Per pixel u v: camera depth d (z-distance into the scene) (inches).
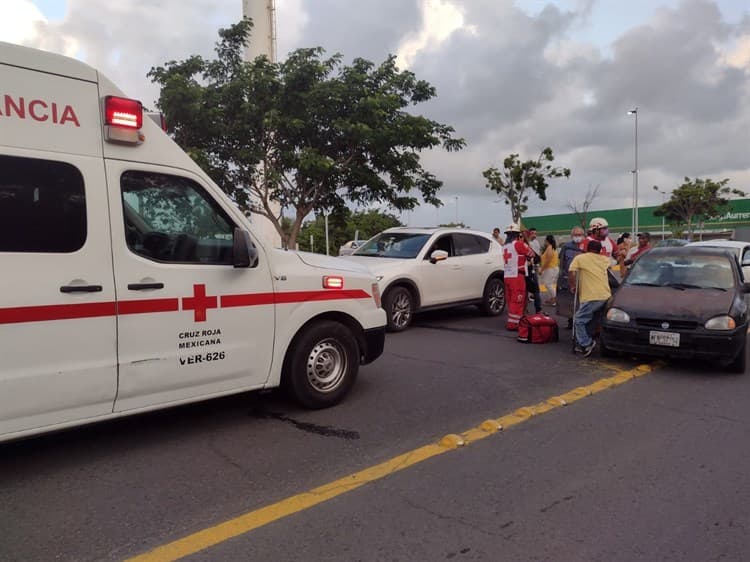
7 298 140.6
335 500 143.8
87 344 153.5
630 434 190.9
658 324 273.1
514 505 141.3
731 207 1747.0
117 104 157.8
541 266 537.3
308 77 456.8
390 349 328.2
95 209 154.9
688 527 130.7
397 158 495.5
